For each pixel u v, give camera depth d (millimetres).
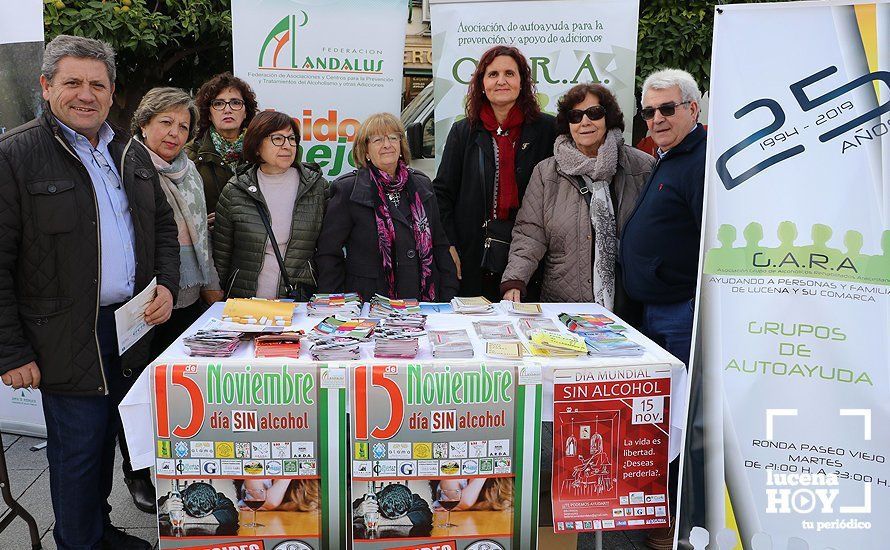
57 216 2061
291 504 2098
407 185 2928
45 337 2115
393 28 3502
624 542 2654
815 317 1971
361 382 2037
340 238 2883
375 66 3527
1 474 2350
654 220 2639
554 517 2133
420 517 2107
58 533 2260
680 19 4156
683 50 4172
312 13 3453
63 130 2102
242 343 2281
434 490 2102
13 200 2020
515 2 3365
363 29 3488
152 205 2369
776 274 2000
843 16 1931
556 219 2971
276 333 2275
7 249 2037
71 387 2154
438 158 3531
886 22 1900
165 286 2445
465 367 2059
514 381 2068
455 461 2090
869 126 1923
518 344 2205
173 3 4316
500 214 3299
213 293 2975
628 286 2773
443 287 3029
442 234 3061
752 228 2012
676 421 2150
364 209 2857
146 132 2740
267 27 3453
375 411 2051
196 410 2035
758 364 2016
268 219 2857
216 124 3271
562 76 3414
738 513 2029
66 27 3912
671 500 2590
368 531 2100
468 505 2113
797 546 1929
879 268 1916
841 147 1946
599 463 2148
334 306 2576
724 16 2016
